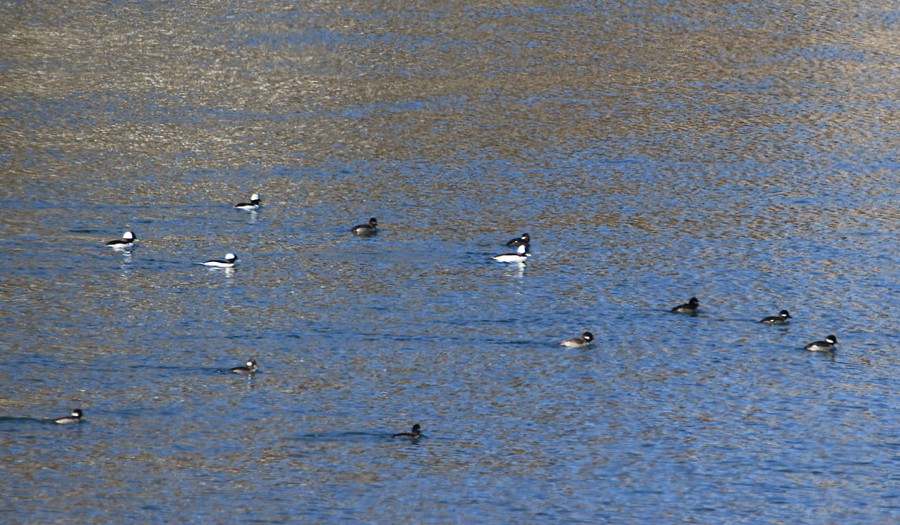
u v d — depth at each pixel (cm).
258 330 7606
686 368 7300
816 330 7788
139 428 6431
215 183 9925
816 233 9231
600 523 5744
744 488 6088
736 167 10469
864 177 10300
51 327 7531
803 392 7050
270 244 8906
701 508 5897
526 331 7700
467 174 10225
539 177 10200
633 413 6788
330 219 9350
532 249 8888
